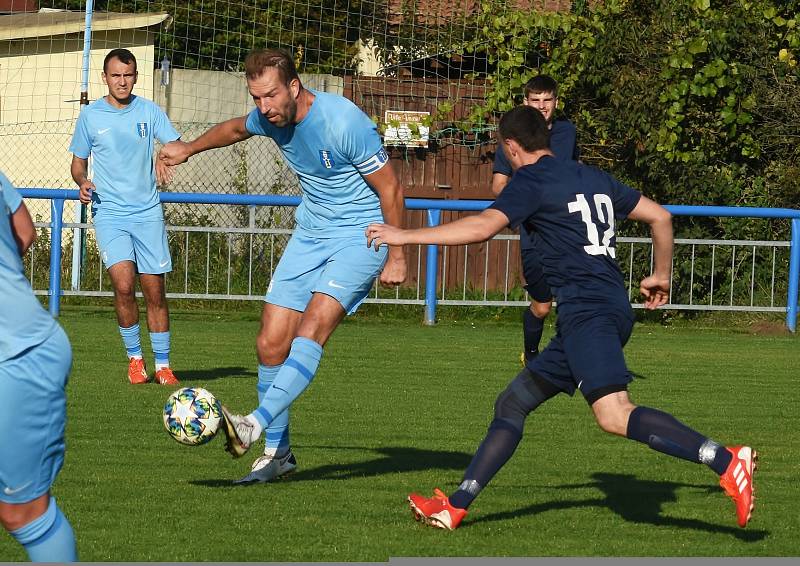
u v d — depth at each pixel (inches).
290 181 1731.1
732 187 1592.0
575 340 505.7
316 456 705.6
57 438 393.7
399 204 610.2
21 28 1841.8
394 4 1881.2
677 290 1509.6
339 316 603.8
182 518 546.3
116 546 494.0
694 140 1635.1
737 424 849.5
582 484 643.5
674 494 621.3
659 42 1626.5
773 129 1633.9
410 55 1824.6
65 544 397.1
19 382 380.2
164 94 1900.8
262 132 610.9
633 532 539.8
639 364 1169.4
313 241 625.6
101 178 955.3
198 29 2167.8
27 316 385.7
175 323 1400.1
